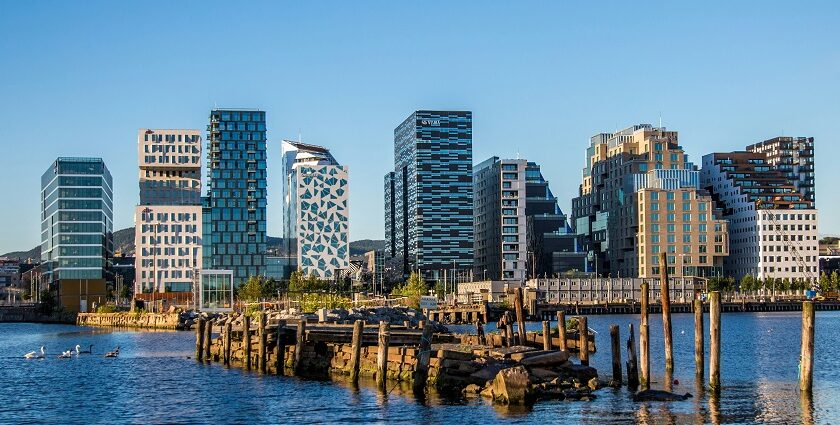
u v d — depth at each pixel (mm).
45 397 101438
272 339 122750
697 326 97000
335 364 110250
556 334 138125
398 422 80812
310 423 82000
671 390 93062
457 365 94500
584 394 89688
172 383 109500
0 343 193000
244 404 92125
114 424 84812
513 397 87375
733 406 85938
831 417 81375
